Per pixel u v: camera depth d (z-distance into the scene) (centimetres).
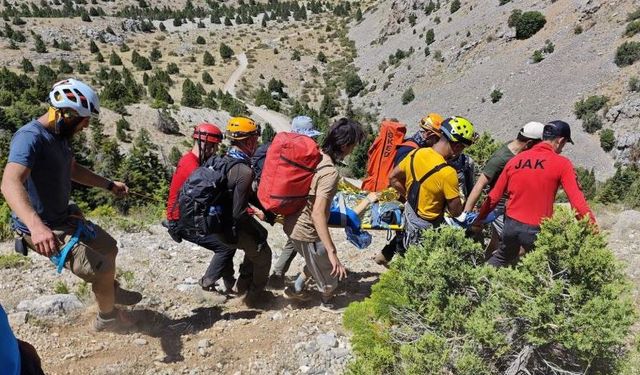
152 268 566
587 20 7362
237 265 613
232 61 11819
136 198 1380
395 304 297
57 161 327
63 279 506
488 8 9331
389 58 10444
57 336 387
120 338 392
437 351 259
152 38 13388
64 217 347
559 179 387
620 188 1402
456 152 414
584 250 258
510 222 405
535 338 247
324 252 427
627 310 247
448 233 303
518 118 6806
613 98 5919
